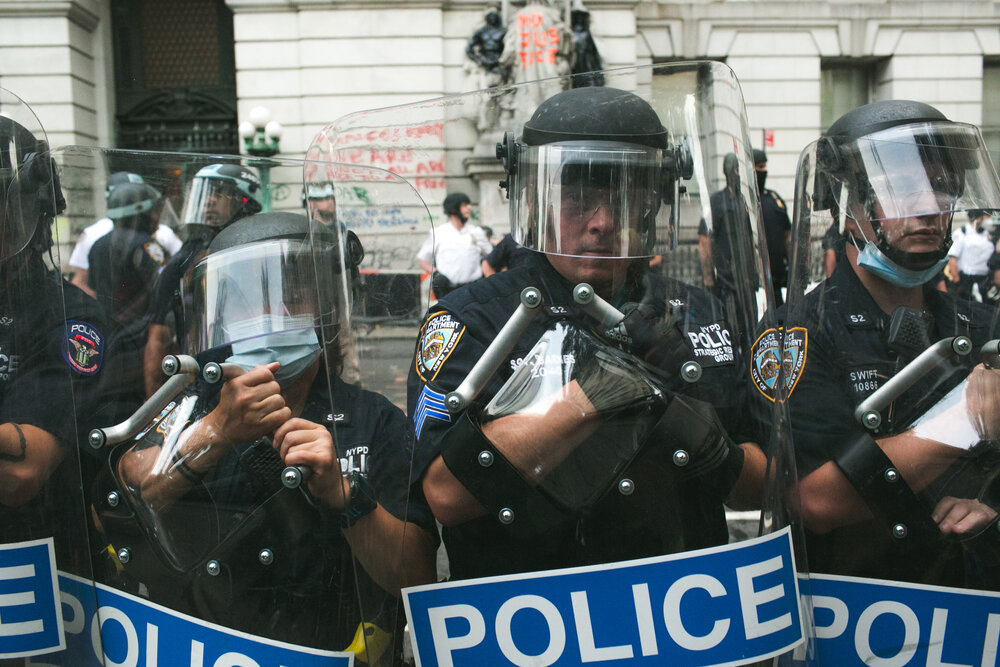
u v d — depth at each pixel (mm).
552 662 1227
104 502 1402
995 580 1430
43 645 1376
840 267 1562
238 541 1329
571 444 1227
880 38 11977
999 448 1427
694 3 11750
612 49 10070
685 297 1275
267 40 10711
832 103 12406
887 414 1471
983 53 12039
